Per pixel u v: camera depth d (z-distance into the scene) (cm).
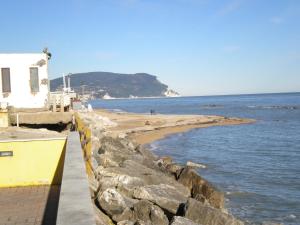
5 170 870
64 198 402
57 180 889
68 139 891
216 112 10019
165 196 1148
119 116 6962
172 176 1775
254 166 2823
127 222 912
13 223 623
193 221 969
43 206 716
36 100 1862
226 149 3694
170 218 1102
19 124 1708
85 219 336
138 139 4156
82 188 443
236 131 5216
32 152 878
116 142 2277
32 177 882
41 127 1775
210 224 1026
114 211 961
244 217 1673
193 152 3497
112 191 979
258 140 4353
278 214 1716
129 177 1199
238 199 1941
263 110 10300
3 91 1833
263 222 1581
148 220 967
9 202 743
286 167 2781
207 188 1577
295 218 1667
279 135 4809
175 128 5347
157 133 4712
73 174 520
